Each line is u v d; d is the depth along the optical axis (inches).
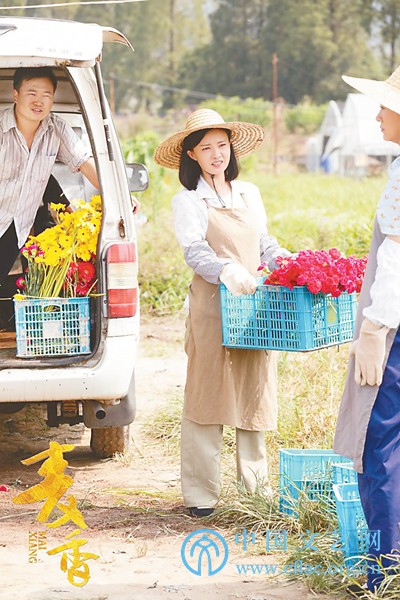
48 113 353.4
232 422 305.3
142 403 459.5
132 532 296.7
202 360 305.3
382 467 238.1
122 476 359.6
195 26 5492.1
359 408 240.1
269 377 313.7
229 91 4938.5
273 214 1170.6
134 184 404.2
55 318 324.2
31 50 304.5
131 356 322.7
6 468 369.1
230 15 4982.8
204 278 299.7
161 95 5152.6
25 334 323.0
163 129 3725.4
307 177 2150.6
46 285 326.3
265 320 293.9
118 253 322.7
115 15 5226.4
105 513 316.2
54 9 4990.2
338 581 255.0
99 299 322.7
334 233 766.5
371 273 243.6
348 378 248.2
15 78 348.5
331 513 289.9
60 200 387.2
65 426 429.4
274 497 309.6
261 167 2888.8
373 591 241.4
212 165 308.3
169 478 356.5
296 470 306.3
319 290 281.4
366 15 4940.9
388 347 237.9
